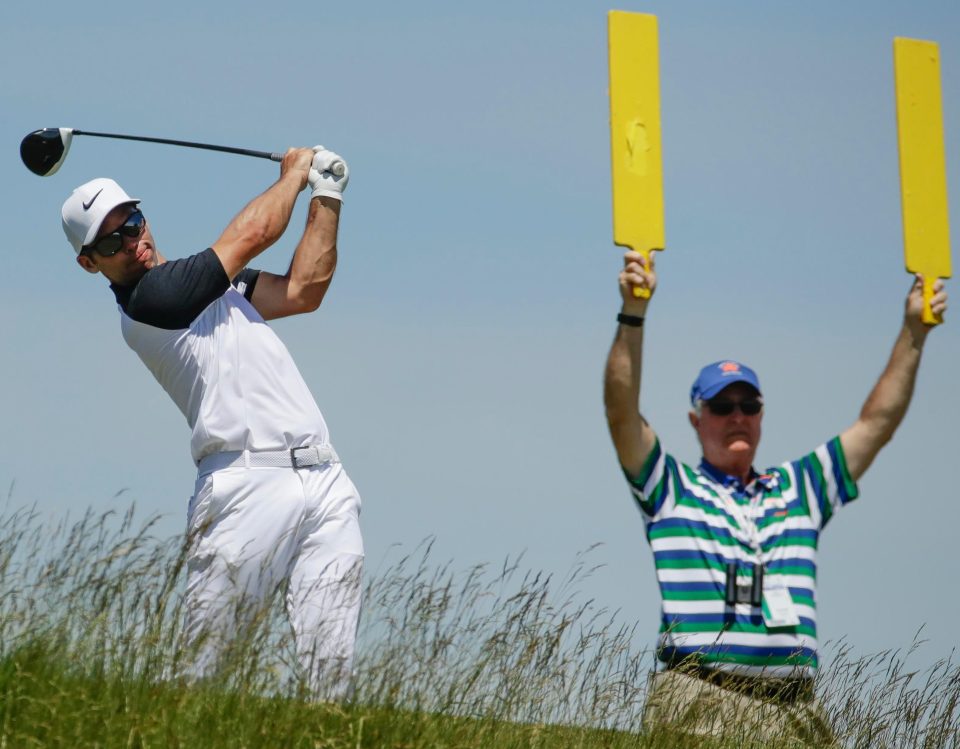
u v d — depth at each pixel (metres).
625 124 24.23
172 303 24.70
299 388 25.39
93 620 22.06
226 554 24.31
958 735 25.70
